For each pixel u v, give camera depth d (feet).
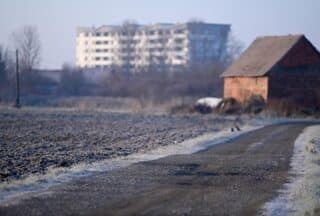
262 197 140.15
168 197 136.56
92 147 259.39
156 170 183.11
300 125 427.74
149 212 118.52
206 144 279.28
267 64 582.35
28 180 155.02
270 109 548.72
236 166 197.36
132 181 159.94
